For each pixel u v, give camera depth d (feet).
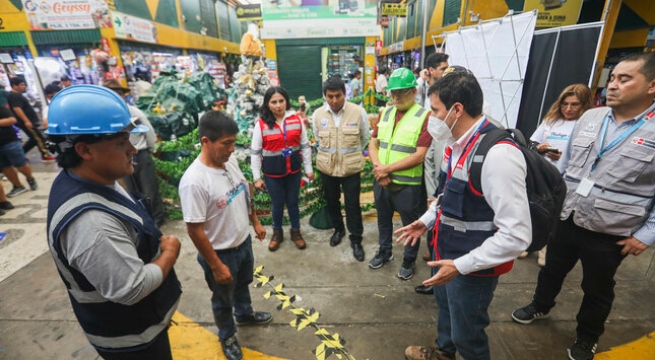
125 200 3.79
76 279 3.41
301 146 10.76
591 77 11.19
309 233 12.12
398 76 7.84
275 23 30.86
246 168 12.94
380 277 9.44
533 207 4.06
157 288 4.01
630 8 16.94
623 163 5.48
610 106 5.53
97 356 6.95
